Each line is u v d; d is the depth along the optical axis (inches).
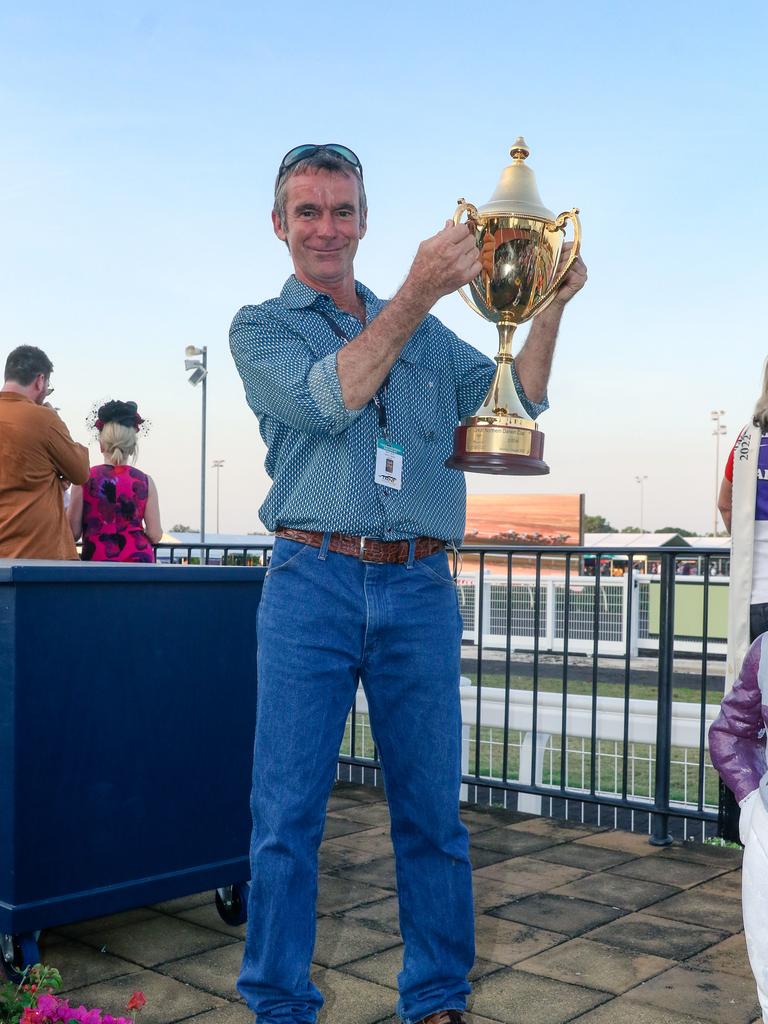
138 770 105.0
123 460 201.5
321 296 81.5
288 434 80.4
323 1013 95.4
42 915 97.3
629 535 1251.2
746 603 124.7
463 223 80.3
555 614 614.9
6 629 96.9
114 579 102.0
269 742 78.0
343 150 81.5
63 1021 81.3
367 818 170.9
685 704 190.2
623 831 165.8
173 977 102.8
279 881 76.5
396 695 80.0
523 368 85.3
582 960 109.5
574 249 80.1
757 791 68.9
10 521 166.6
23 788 96.6
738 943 114.8
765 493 123.6
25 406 166.1
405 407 80.4
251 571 113.6
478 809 180.5
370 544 77.7
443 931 81.7
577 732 199.0
